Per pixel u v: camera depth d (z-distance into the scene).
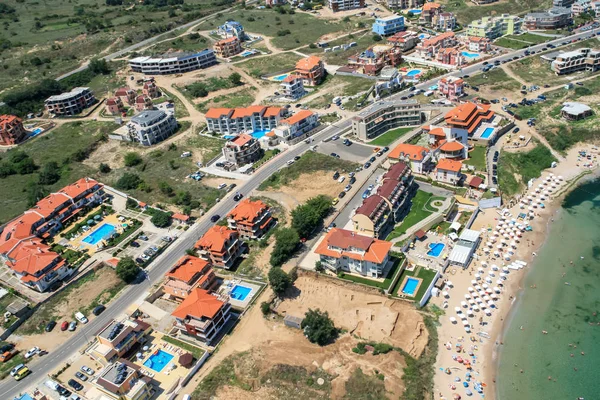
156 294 159.50
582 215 185.12
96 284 166.00
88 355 140.50
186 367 133.75
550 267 162.00
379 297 151.50
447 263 162.25
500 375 128.25
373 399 119.81
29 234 183.75
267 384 126.69
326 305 151.00
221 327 145.00
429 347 135.62
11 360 142.25
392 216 178.62
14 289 165.62
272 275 152.75
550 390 124.00
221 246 165.00
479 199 190.62
